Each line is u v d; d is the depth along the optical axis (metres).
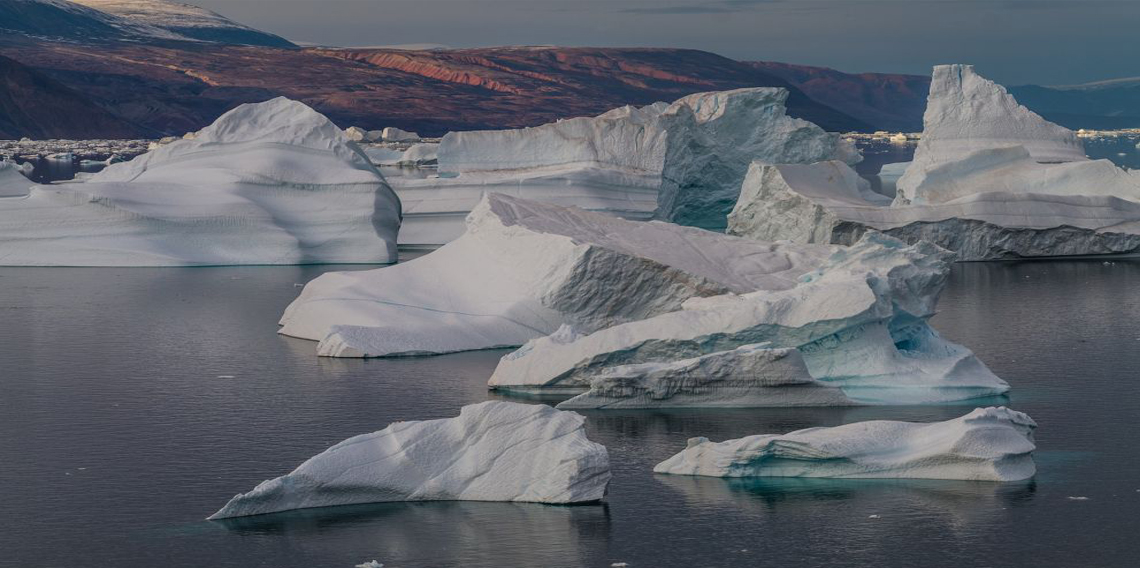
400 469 30.64
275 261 81.19
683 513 29.59
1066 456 34.31
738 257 56.06
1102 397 41.53
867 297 40.81
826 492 31.20
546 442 31.03
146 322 57.94
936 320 59.00
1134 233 86.00
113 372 46.22
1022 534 28.09
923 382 41.19
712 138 114.50
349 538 27.95
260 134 88.38
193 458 34.31
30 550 27.31
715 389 40.00
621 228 58.84
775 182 86.81
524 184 97.25
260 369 46.56
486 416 31.42
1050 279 74.62
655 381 39.56
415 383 43.75
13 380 44.91
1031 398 41.47
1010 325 57.22
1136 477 32.28
